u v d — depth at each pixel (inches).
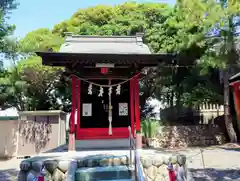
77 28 642.2
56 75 576.7
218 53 396.8
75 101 293.3
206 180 248.5
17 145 461.4
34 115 476.4
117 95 317.1
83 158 223.0
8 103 673.0
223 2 287.9
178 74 579.5
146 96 695.7
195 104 614.9
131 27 596.1
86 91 315.3
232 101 557.0
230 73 502.3
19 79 598.5
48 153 265.9
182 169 215.2
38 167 199.5
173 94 659.4
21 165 201.9
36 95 653.9
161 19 619.8
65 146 367.6
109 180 199.3
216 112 708.0
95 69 307.4
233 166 313.1
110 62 284.8
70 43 323.6
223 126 575.5
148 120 577.9
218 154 402.0
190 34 450.6
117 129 306.0
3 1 366.3
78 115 305.1
